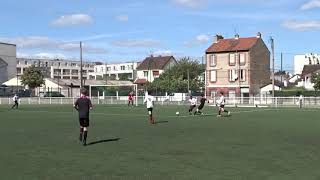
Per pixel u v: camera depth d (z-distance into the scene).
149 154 14.85
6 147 16.84
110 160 13.65
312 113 40.84
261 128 24.62
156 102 67.31
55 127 25.84
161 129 24.25
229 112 41.25
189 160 13.59
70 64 194.12
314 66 105.25
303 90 73.88
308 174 11.37
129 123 28.86
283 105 57.28
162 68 127.00
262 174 11.38
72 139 19.47
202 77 109.75
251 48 82.38
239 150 15.73
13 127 25.95
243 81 82.44
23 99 73.38
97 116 36.53
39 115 38.62
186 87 99.00
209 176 11.15
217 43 87.19
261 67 84.31
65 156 14.52
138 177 11.08
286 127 25.25
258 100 59.50
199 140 18.81
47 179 10.87
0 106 60.78
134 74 136.50
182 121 30.55
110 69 180.75
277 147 16.50
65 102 71.50
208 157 14.16
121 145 17.30
